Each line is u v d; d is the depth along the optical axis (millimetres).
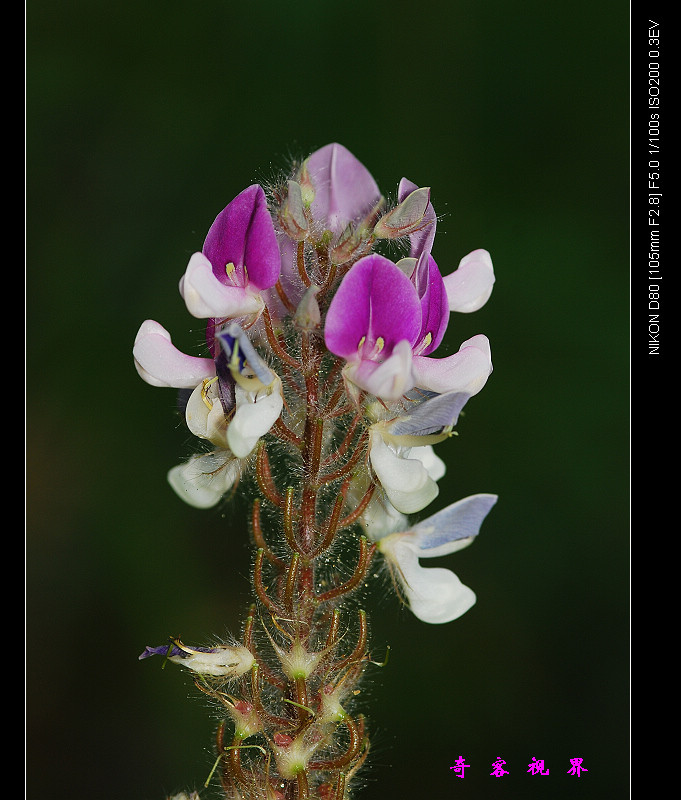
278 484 226
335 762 220
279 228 222
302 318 215
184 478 223
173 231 314
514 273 315
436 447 302
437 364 220
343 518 222
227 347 214
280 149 322
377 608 282
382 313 217
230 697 220
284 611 219
